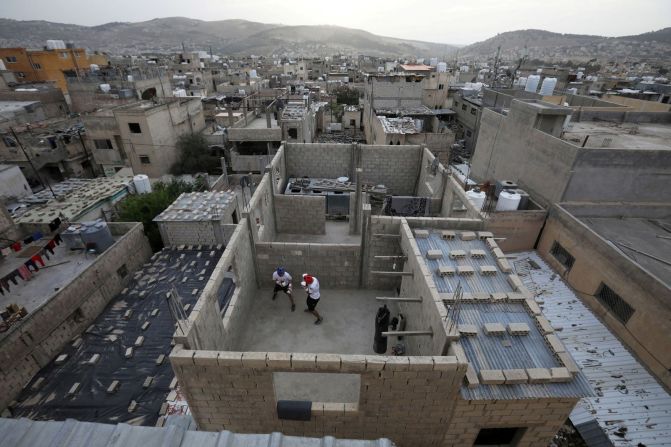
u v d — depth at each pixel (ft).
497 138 71.87
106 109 115.24
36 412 38.58
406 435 27.66
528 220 56.44
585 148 50.47
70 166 109.81
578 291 50.06
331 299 41.63
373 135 123.65
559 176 54.29
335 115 183.93
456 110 142.72
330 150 64.85
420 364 22.16
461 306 28.63
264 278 42.42
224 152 121.80
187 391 24.95
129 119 101.91
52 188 83.15
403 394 24.17
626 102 110.01
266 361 22.53
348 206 63.05
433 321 27.32
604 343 42.52
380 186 64.44
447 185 51.62
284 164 65.51
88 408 38.83
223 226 65.10
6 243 59.36
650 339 38.93
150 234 68.85
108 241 60.08
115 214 78.33
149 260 64.80
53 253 57.77
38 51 186.39
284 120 106.22
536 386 23.08
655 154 50.75
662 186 53.26
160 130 108.58
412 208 55.16
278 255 40.75
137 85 144.87
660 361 37.88
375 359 22.29
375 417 26.14
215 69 257.75
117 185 84.17
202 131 133.59
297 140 108.37
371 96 135.13
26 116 126.41
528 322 27.45
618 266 43.24
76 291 48.96
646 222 54.24
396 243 39.47
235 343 34.83
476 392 22.82
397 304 40.81
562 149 53.42
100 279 53.52
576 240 50.16
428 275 29.76
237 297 35.42
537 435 26.86
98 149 110.83
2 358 39.14
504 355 24.81
